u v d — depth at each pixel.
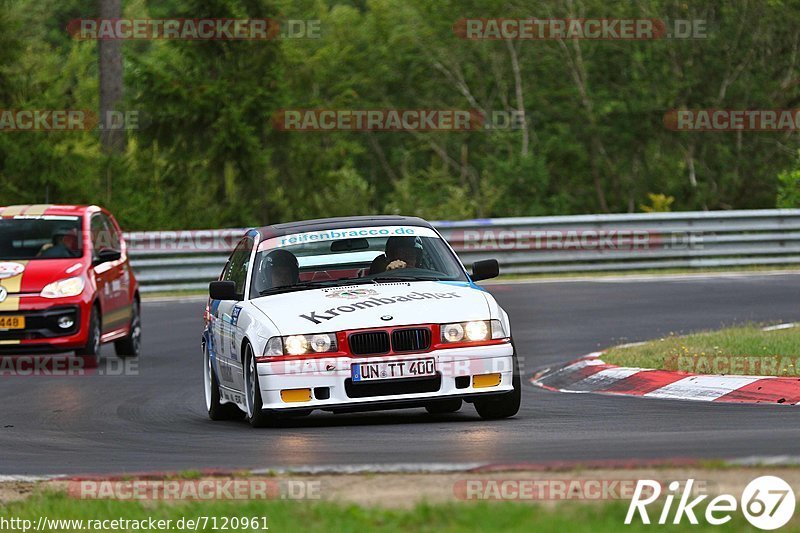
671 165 178.00
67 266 59.03
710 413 36.69
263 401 36.53
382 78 192.50
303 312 37.31
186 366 59.44
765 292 80.69
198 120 136.38
